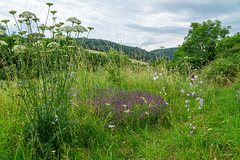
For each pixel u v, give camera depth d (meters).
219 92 5.02
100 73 6.23
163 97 4.64
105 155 2.49
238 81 5.28
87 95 4.21
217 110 3.70
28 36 2.38
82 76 4.96
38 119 2.37
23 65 2.39
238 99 3.76
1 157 2.12
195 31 24.70
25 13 2.33
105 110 3.47
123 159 2.42
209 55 23.31
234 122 2.87
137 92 4.68
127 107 3.66
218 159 2.19
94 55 6.70
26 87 2.40
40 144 2.23
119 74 5.93
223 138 2.48
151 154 2.44
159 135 3.02
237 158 2.11
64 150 2.36
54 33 2.75
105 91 4.70
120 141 2.79
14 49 2.34
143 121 3.38
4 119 2.84
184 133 2.79
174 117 3.69
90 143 2.71
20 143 2.36
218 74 6.99
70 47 2.67
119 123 3.26
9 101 3.24
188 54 24.00
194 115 3.76
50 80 2.44
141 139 2.89
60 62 2.73
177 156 2.33
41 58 2.49
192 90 5.12
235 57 9.02
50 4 2.60
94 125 3.00
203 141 2.58
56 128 2.49
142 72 6.55
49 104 2.49
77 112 3.43
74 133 2.63
